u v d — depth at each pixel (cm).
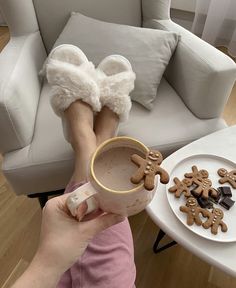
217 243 47
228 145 61
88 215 32
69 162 63
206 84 66
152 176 25
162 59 75
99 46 75
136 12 89
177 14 148
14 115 60
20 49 75
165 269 73
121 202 27
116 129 66
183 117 73
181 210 49
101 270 40
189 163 58
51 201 34
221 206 51
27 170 63
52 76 63
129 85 67
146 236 80
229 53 141
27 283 30
